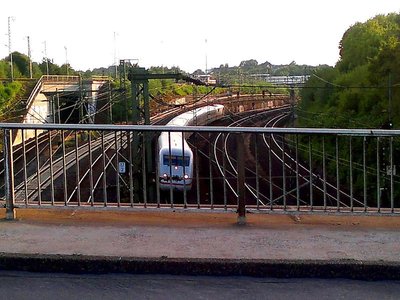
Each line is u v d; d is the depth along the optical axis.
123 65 32.25
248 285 3.60
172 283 3.63
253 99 68.62
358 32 51.38
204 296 3.43
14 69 69.19
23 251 3.99
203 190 22.34
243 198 4.89
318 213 5.05
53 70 82.06
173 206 5.18
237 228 4.73
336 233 4.59
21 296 3.44
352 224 4.96
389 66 32.22
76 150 5.49
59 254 3.89
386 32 49.06
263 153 28.86
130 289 3.54
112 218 5.08
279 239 4.38
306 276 3.72
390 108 29.84
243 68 99.25
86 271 3.78
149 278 3.71
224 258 3.82
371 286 3.60
